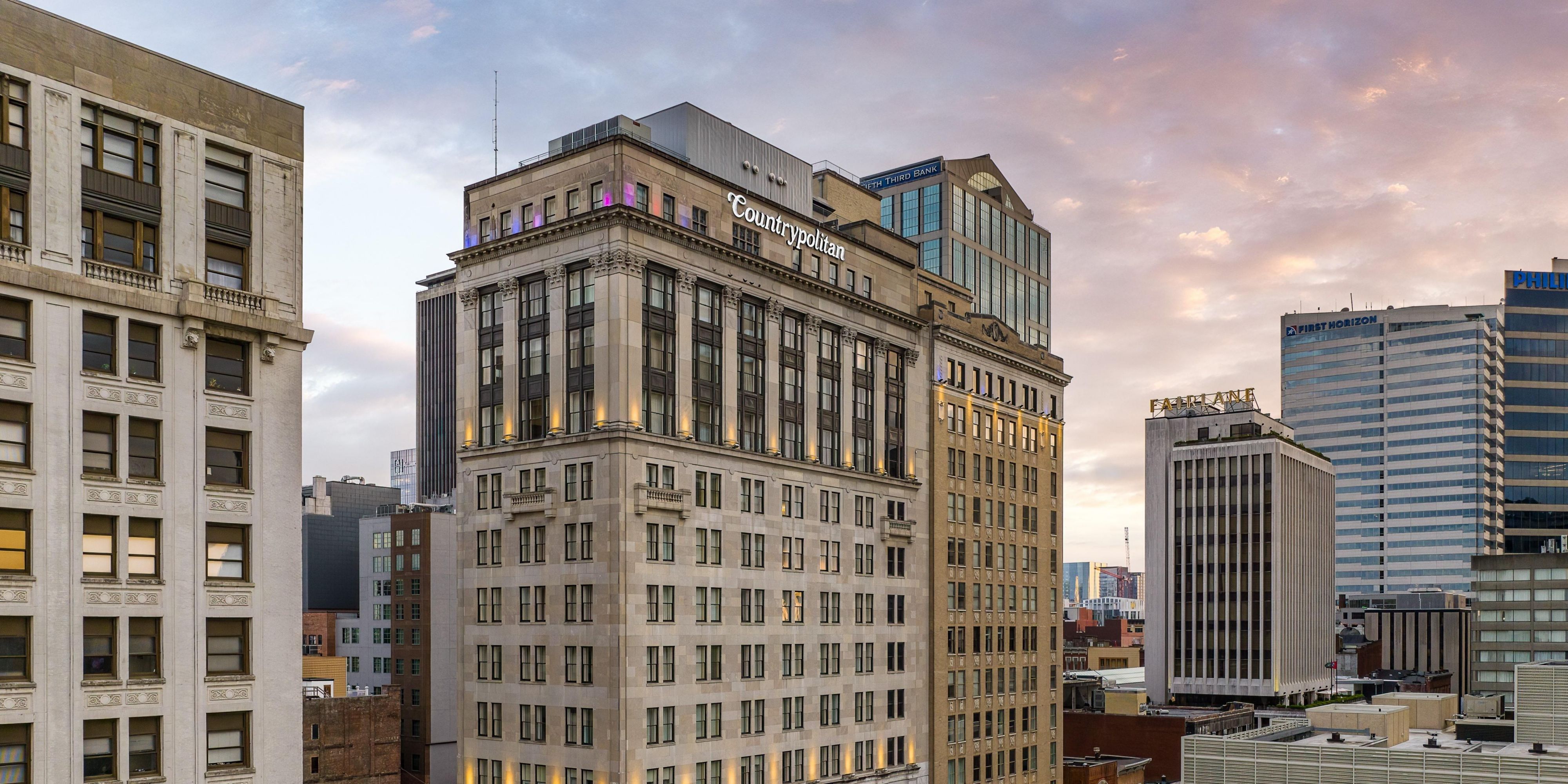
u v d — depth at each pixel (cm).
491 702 9612
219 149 5784
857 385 11388
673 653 9138
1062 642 14675
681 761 9094
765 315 10356
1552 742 10869
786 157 11600
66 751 5003
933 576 12131
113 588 5200
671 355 9450
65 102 5253
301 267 6066
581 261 9281
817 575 10612
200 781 5391
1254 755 9669
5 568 4931
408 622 18300
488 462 9812
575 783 8919
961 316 13025
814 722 10381
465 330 10131
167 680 5325
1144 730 16325
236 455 5697
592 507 9000
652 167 9462
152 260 5512
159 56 5581
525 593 9444
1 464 4938
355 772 16238
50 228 5159
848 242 11456
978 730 12631
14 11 5125
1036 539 14050
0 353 5003
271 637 5706
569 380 9325
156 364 5459
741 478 9919
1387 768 9156
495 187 10106
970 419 12938
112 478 5231
